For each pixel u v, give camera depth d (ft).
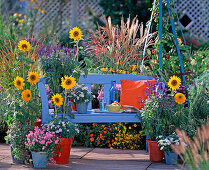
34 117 14.26
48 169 13.11
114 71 18.47
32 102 14.49
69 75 15.26
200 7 35.65
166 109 14.66
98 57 21.03
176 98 14.78
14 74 16.51
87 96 15.25
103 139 16.53
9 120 14.38
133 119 15.12
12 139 13.79
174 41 16.93
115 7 30.27
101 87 19.20
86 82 17.01
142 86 16.14
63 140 13.52
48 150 13.10
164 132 14.70
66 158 13.89
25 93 13.94
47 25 30.53
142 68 18.71
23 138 13.76
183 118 14.89
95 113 15.29
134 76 17.08
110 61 19.98
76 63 15.40
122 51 20.86
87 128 16.94
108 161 14.26
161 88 15.08
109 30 21.97
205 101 16.01
